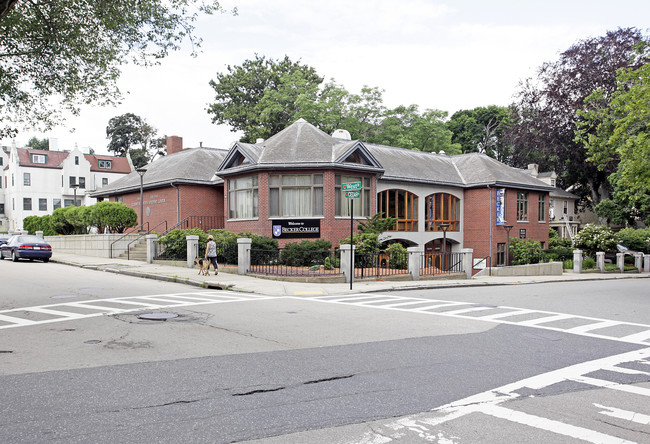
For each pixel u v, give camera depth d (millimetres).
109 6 13570
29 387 5641
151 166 37719
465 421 4785
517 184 35531
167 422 4637
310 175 26172
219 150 35875
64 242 33219
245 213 27516
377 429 4551
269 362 6859
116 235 28609
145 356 7109
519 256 33719
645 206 42875
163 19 14367
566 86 46625
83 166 66312
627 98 21828
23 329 9031
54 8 13805
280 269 20766
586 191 56188
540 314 11805
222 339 8336
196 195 31328
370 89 45094
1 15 10477
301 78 47906
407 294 16281
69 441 4184
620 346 8297
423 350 7738
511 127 52812
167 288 16375
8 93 15000
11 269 22219
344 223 26438
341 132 32375
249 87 51625
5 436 4273
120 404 5113
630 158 22000
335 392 5609
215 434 4371
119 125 79875
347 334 8938
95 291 14914
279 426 4586
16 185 62094
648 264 37531
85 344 7840
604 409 5184
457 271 25719
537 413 5035
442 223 34406
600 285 22281
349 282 19500
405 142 43812
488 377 6309
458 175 36406
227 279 18703
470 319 10836
